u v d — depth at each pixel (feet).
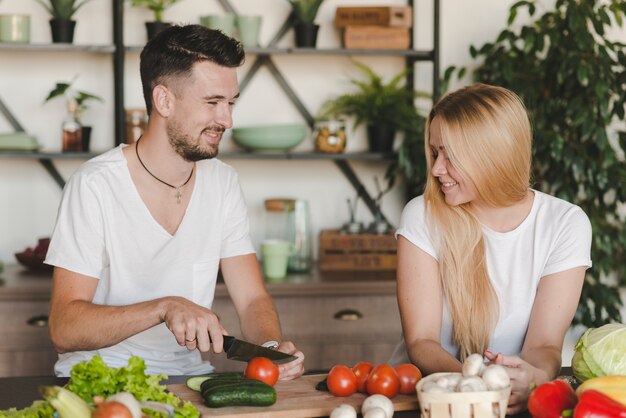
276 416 5.20
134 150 7.01
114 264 6.94
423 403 4.85
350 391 5.51
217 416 5.11
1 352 10.07
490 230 6.76
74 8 10.75
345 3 11.80
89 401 4.46
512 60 11.15
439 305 6.77
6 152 10.49
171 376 6.08
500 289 6.75
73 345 6.35
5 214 11.46
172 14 11.55
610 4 11.43
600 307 11.03
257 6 11.68
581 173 10.78
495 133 6.31
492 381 4.83
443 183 6.58
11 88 11.36
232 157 10.87
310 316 10.48
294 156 10.98
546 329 6.52
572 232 6.64
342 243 11.21
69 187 6.88
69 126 10.77
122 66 10.83
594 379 4.70
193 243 7.18
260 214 11.88
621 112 11.05
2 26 10.46
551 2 11.86
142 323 6.07
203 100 6.62
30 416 4.50
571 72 11.16
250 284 7.43
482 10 11.95
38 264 10.75
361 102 11.34
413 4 11.81
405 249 6.86
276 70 11.68
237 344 5.92
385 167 12.00
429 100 11.96
